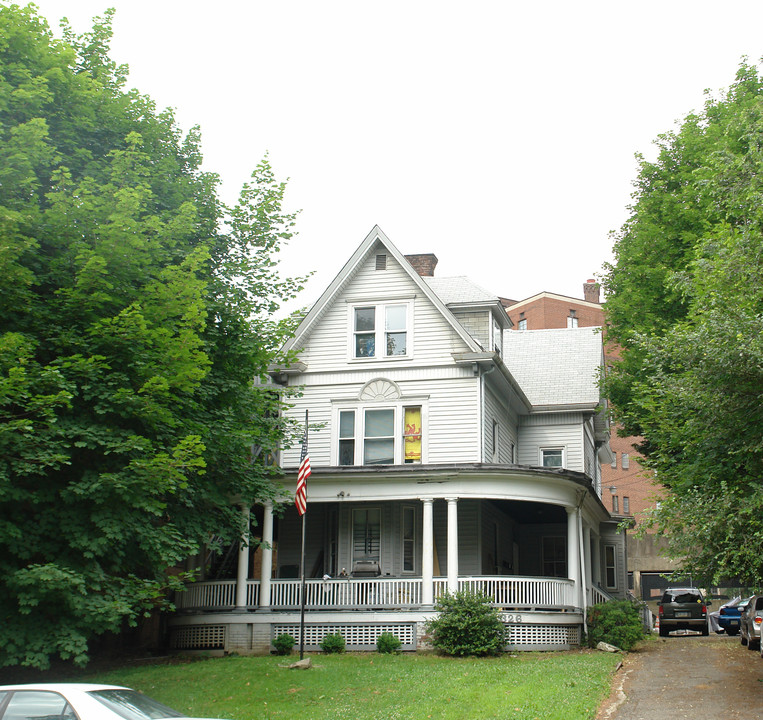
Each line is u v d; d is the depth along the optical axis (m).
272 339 19.77
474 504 26.80
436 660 20.64
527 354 35.91
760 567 13.97
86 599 14.07
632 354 25.06
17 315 14.77
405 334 27.88
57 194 14.57
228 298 18.58
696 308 15.42
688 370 14.38
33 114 15.81
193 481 17.53
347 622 23.47
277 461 27.66
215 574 27.30
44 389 13.72
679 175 25.72
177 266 15.67
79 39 19.27
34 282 14.35
